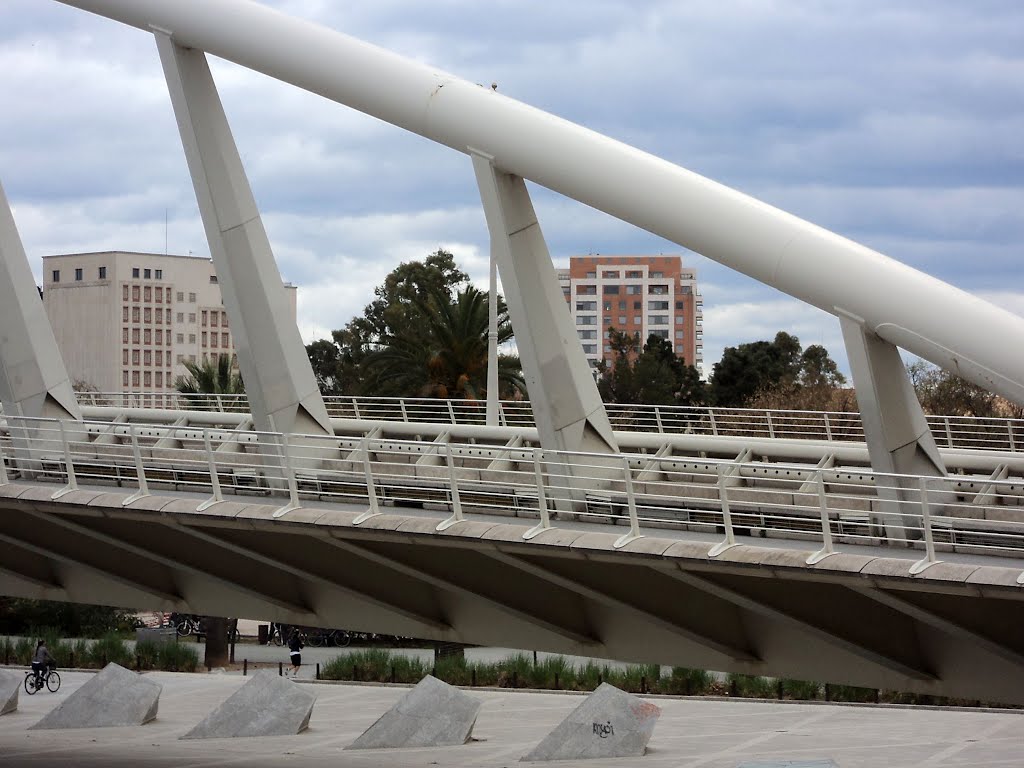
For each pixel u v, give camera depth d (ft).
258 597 62.28
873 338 52.60
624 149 58.65
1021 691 44.62
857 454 79.77
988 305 50.11
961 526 52.65
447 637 58.03
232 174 71.36
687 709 114.21
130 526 63.05
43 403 75.72
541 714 111.86
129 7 71.51
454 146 62.13
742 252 55.06
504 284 61.16
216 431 61.62
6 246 76.18
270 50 67.05
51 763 88.17
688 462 48.57
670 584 50.49
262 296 70.90
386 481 66.39
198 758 90.68
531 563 51.19
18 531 66.74
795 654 49.47
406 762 88.28
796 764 60.59
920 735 99.45
